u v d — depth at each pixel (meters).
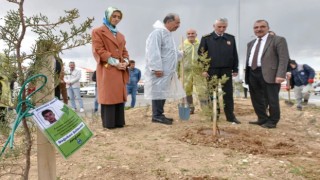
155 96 6.46
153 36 6.30
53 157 2.35
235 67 7.03
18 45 2.12
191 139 5.17
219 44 6.78
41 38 2.17
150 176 3.64
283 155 4.62
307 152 4.83
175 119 7.23
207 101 5.86
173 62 6.54
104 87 5.88
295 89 10.73
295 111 9.70
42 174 2.33
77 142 2.12
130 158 4.26
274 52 6.39
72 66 12.49
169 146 4.84
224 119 7.22
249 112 8.85
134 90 12.72
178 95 6.66
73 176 3.62
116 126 6.21
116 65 5.81
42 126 2.01
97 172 3.72
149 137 5.39
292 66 10.86
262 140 5.34
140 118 7.36
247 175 3.75
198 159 4.27
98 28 5.78
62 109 2.11
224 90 6.86
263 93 6.79
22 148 2.38
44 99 2.24
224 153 4.55
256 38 6.77
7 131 2.30
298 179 3.69
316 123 7.59
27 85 2.21
